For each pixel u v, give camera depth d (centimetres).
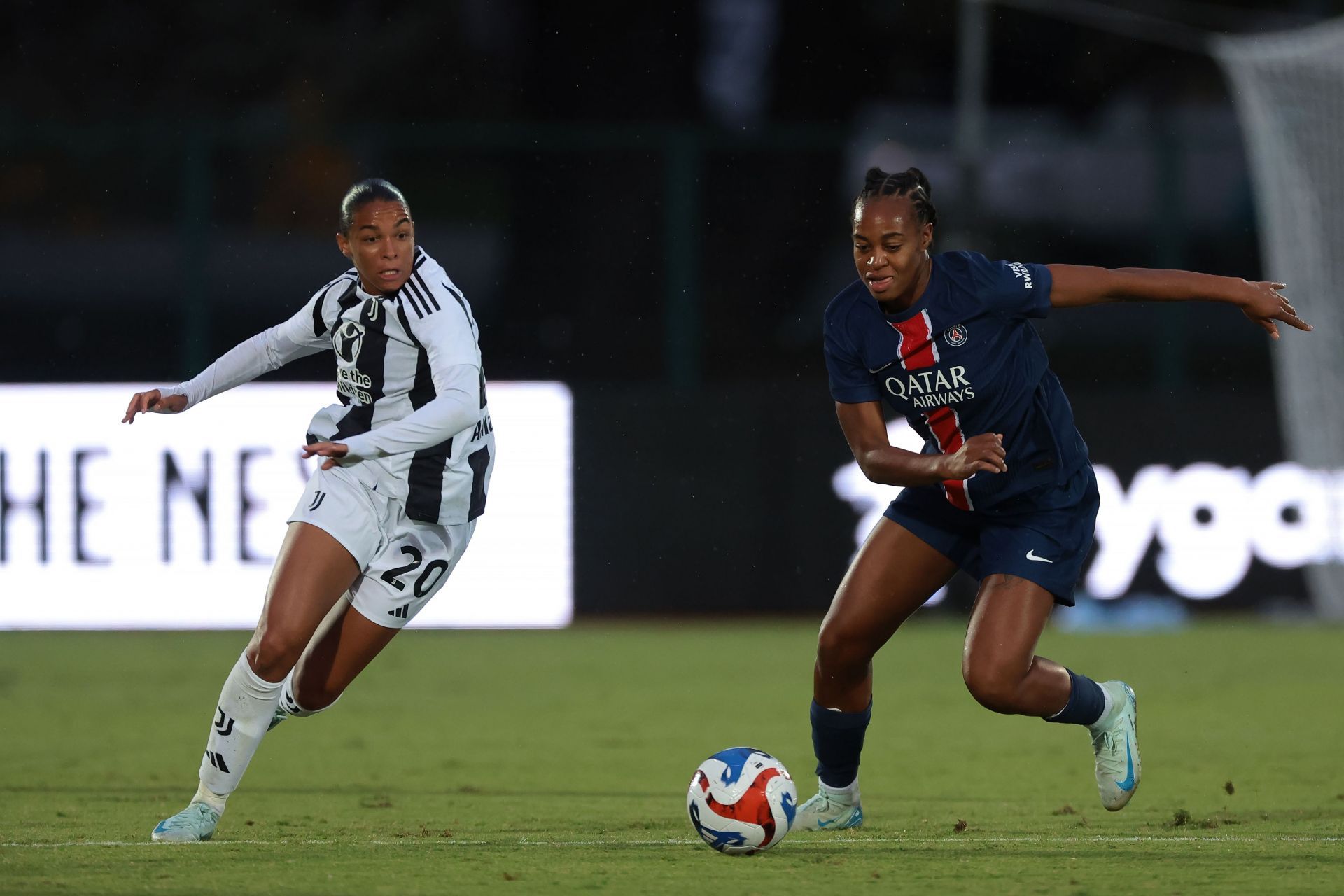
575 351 5816
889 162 5981
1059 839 1911
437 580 1997
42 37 8088
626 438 5334
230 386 2059
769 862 1716
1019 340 1886
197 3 8162
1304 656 4544
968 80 5484
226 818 2172
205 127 5656
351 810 2267
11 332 5722
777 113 7950
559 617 5316
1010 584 1894
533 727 3366
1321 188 5119
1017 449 1894
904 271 1797
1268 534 5366
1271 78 5144
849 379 1900
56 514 5150
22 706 3753
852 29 7850
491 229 7006
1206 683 3997
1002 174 6150
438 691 4000
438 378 1878
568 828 2050
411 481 1934
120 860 1722
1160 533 5375
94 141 5662
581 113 7394
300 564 1875
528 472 5309
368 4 8369
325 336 1992
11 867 1670
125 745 3102
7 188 6034
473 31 8375
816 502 5359
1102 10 7425
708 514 5353
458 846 1842
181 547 5156
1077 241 6141
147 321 5697
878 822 2117
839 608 1944
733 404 5347
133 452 5159
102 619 5153
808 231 5928
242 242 5678
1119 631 5200
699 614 5356
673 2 7362
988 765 2795
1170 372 5816
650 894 1523
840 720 1984
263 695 1883
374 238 1862
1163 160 5978
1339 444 5244
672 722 3431
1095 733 2008
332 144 5759
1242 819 2105
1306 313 5156
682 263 5728
